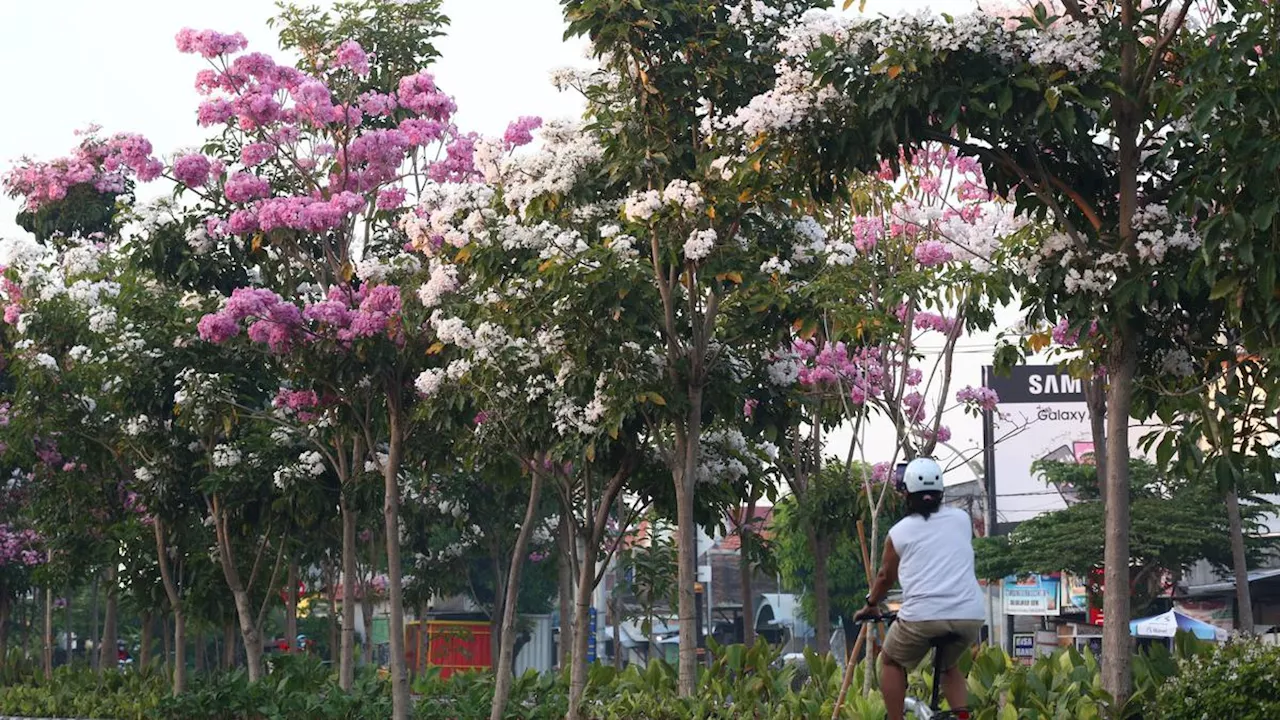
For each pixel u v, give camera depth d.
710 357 17.44
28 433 24.59
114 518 27.25
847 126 12.40
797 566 53.88
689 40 15.45
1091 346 13.02
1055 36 11.72
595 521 18.70
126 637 68.62
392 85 20.67
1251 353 12.40
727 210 15.41
